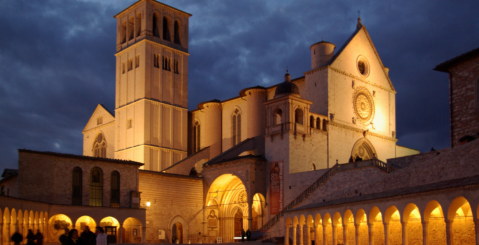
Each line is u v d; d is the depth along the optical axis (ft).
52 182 218.18
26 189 210.18
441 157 134.72
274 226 234.38
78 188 226.38
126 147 328.29
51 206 211.00
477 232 103.45
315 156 256.11
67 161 224.74
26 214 179.63
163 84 331.77
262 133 288.30
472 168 122.11
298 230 208.85
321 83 271.08
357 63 287.07
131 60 337.52
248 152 284.20
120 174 240.53
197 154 310.65
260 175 253.85
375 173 200.85
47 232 207.62
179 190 265.34
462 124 162.91
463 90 163.73
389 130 298.97
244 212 274.16
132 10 343.46
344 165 215.10
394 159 194.70
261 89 291.99
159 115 325.62
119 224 231.09
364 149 283.38
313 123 259.19
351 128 275.59
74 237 99.96
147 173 253.44
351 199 164.45
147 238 248.32
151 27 332.80
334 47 285.84
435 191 116.47
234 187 278.67
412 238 154.51
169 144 327.26
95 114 380.58
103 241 101.71
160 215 255.29
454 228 138.51
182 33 352.08
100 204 232.12
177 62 344.90
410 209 129.80
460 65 165.68
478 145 121.39
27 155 212.84
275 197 248.52
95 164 233.14
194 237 266.77
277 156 250.98
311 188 227.20
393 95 305.32
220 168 266.77
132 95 330.95
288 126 248.11
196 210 270.46
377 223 171.12
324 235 177.88
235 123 313.73
